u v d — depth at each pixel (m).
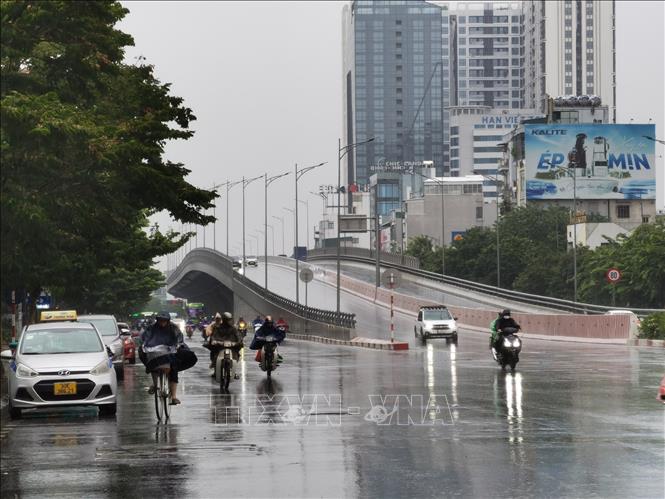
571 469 29.16
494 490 25.97
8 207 50.47
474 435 37.16
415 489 26.28
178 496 25.95
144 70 76.75
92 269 75.94
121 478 28.78
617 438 36.03
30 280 61.81
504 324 77.62
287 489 26.64
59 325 51.00
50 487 27.48
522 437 36.50
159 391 44.69
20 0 52.38
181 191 69.50
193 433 39.09
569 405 48.38
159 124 69.00
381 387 60.88
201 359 106.88
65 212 57.00
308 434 38.03
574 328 132.38
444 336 136.50
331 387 61.78
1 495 26.38
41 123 49.09
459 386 61.00
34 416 48.62
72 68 58.22
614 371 73.00
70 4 55.03
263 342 71.62
